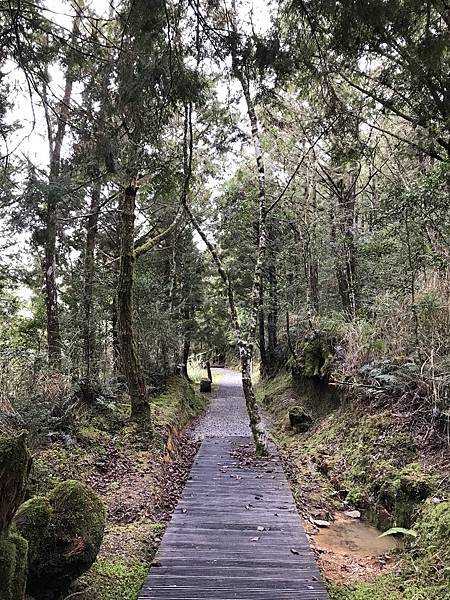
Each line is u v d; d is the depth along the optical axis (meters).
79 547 2.83
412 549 3.91
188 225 14.97
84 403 8.18
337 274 12.12
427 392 5.89
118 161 5.06
